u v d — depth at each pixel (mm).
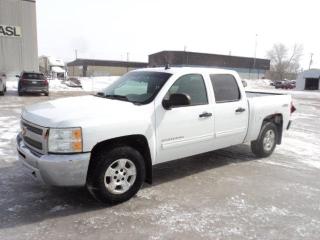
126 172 4363
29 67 30797
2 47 29141
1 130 8938
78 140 3873
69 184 3922
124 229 3695
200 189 4980
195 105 5148
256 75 95938
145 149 4594
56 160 3797
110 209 4195
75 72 103750
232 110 5734
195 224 3865
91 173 4105
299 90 50906
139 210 4188
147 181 4723
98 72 96688
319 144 8414
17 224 3732
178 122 4875
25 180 5098
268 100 6633
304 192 5008
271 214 4203
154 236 3568
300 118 13711
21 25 29797
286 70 100188
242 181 5395
